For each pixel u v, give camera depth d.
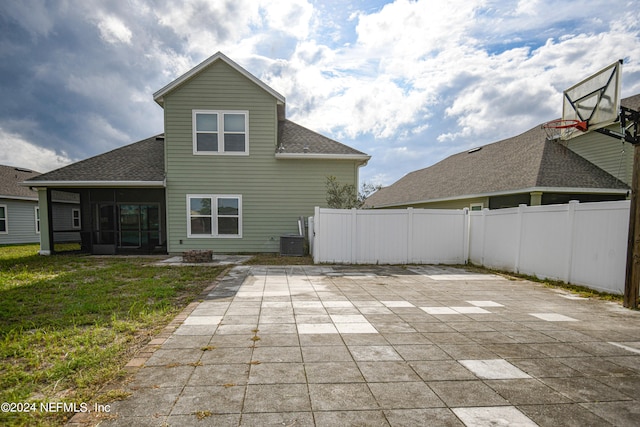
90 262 10.18
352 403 2.38
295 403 2.36
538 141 13.39
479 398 2.47
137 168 12.73
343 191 11.77
